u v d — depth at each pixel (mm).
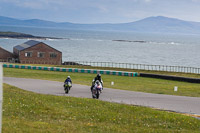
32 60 137125
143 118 24609
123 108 28047
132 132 19703
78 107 26891
